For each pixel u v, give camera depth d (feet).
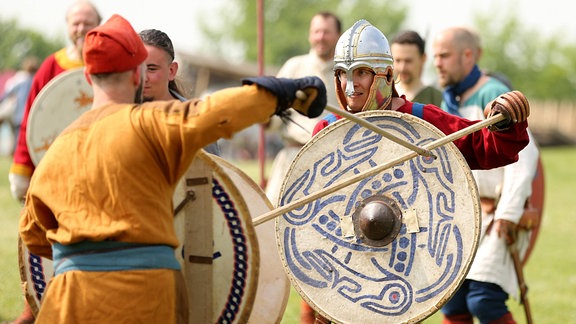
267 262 25.72
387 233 24.75
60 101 34.71
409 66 37.86
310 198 24.45
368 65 25.44
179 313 21.12
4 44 245.45
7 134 117.80
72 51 36.76
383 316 24.59
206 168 22.88
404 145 22.93
